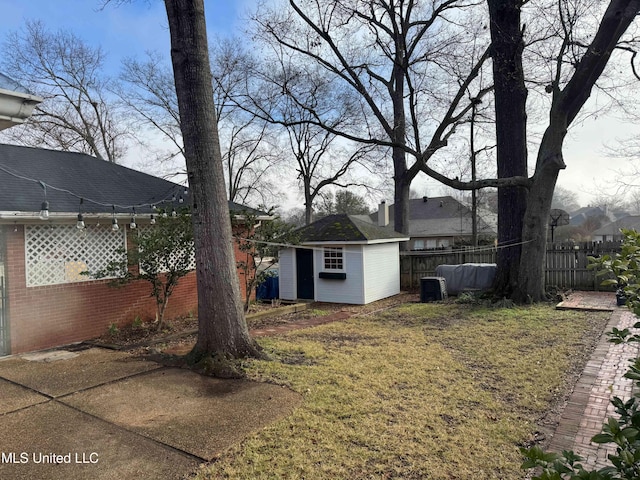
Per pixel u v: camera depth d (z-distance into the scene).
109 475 3.25
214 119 6.32
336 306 12.58
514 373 5.55
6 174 8.48
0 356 7.09
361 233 13.05
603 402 4.52
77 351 7.39
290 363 6.18
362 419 4.14
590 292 13.13
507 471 3.22
